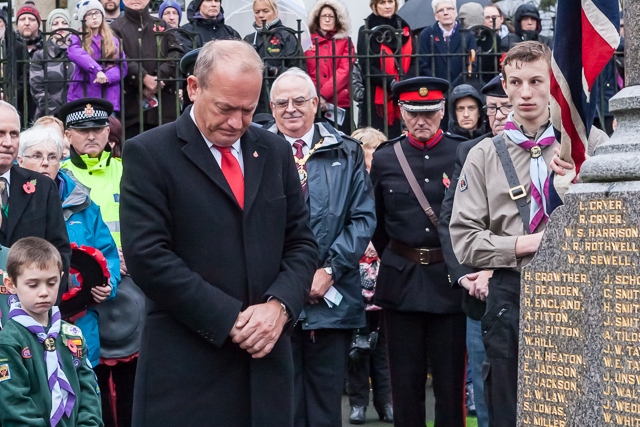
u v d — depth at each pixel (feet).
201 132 16.75
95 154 27.76
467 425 29.81
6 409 19.47
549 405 16.92
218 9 37.83
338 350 24.53
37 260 19.95
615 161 16.29
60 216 23.16
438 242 25.89
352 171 25.21
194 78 16.44
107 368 25.98
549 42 38.65
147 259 16.14
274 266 16.96
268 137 17.46
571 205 16.74
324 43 36.94
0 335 19.75
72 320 24.68
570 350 16.67
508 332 20.18
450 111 32.99
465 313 23.80
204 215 16.49
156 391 16.55
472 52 35.40
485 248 20.17
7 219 22.48
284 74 25.21
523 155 20.62
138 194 16.37
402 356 26.08
